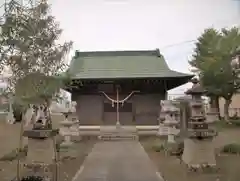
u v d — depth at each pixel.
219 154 13.71
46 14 9.59
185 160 11.85
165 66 29.91
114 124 27.36
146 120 27.33
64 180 9.69
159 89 27.66
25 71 7.91
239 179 9.37
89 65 30.59
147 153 15.70
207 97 31.17
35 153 11.69
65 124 18.80
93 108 27.72
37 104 9.16
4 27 7.30
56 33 9.64
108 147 18.52
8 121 26.89
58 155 14.05
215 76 26.45
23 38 7.68
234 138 18.03
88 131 24.80
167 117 18.33
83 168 11.70
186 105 16.59
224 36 27.22
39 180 9.26
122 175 10.39
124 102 27.70
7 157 13.20
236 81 26.41
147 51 33.44
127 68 29.55
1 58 7.45
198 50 30.08
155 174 10.51
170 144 16.30
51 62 9.17
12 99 8.28
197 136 11.01
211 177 9.89
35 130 11.78
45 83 8.73
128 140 22.34
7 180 9.41
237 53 25.44
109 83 27.56
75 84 25.70
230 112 32.56
